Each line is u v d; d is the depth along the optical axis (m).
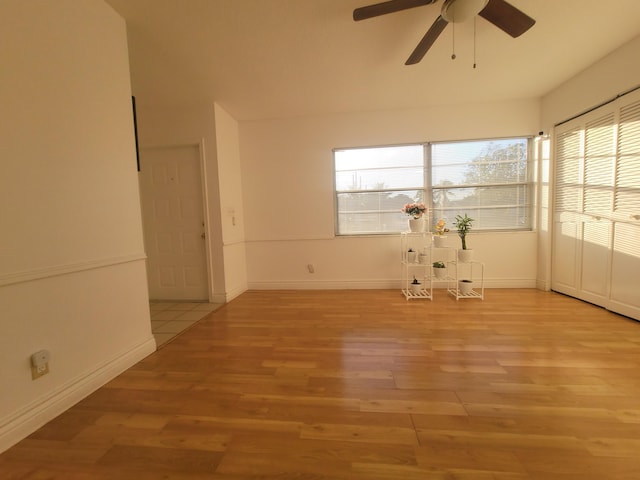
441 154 3.77
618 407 1.41
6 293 1.27
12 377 1.29
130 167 1.99
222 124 3.51
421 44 1.96
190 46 2.27
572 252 3.21
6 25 1.29
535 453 1.14
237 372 1.85
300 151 3.93
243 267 4.05
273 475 1.08
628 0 1.89
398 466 1.10
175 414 1.45
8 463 1.17
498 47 2.41
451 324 2.57
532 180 3.67
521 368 1.80
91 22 1.70
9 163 1.29
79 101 1.63
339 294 3.72
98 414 1.46
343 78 2.85
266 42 2.24
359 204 3.98
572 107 3.04
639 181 2.45
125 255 1.94
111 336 1.82
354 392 1.60
